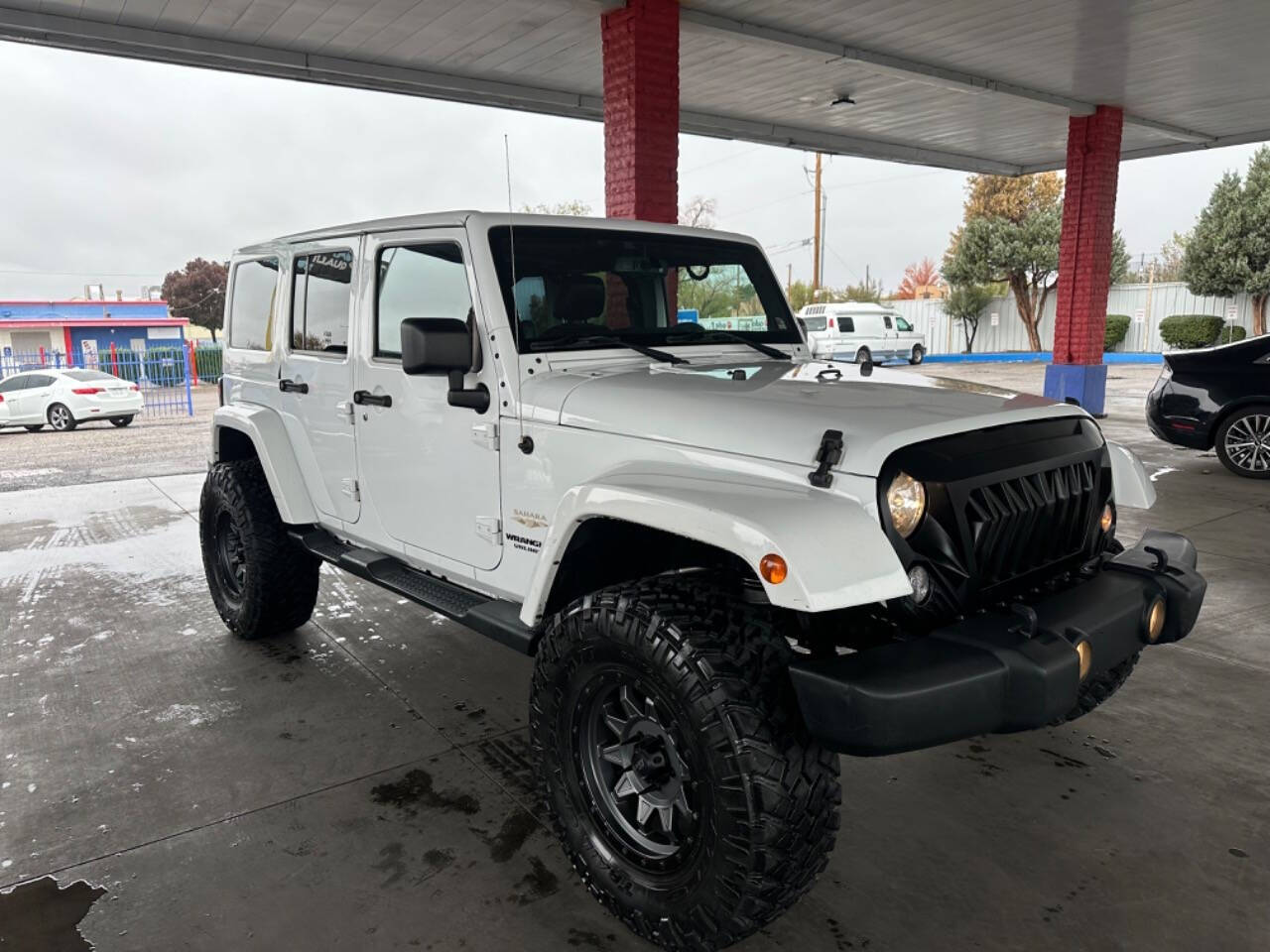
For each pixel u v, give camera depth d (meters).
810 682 1.82
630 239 3.00
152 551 6.14
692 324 3.16
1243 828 2.60
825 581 1.74
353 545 3.59
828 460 1.97
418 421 2.97
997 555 2.10
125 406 15.99
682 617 2.02
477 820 2.69
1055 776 2.92
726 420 2.19
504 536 2.71
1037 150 15.91
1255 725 3.25
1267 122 13.67
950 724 1.80
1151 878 2.37
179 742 3.22
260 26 8.59
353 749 3.16
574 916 2.25
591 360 2.77
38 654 4.12
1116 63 10.46
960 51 9.93
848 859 2.48
